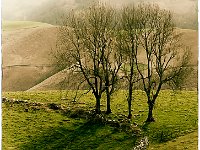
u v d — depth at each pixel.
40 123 64.62
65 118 67.44
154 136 60.59
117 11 73.88
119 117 68.38
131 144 56.56
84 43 69.31
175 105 77.19
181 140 56.47
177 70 70.56
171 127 64.12
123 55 70.31
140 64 105.38
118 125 63.34
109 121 64.50
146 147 55.56
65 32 73.50
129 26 70.19
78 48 70.44
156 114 71.88
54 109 71.44
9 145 55.56
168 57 117.00
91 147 56.59
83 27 70.25
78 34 70.12
